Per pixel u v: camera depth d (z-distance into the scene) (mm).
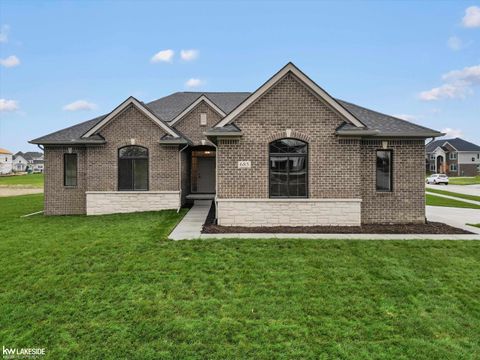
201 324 5566
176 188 17031
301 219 12562
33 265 8203
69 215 16766
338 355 4785
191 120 20922
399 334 5359
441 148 82625
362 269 7945
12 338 5270
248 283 7148
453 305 6309
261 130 12570
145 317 5805
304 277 7469
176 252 9062
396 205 13523
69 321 5719
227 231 11625
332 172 12586
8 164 132125
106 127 16719
